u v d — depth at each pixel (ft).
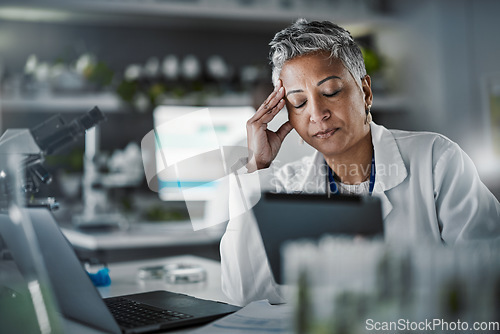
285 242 3.02
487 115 10.12
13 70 10.58
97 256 8.00
